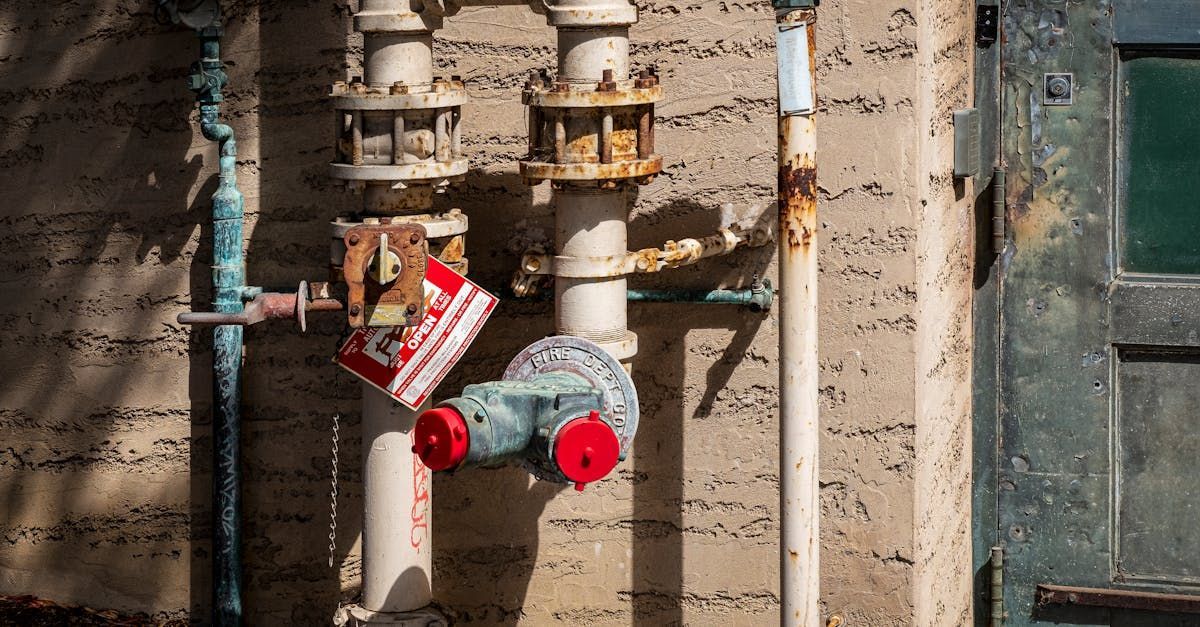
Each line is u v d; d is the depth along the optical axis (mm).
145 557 6406
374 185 5375
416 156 5324
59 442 6422
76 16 6168
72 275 6324
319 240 6070
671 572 6055
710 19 5719
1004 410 6414
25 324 6395
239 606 6238
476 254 5996
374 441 5684
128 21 6113
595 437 5008
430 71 5445
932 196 5785
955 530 6262
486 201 5969
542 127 5344
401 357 5516
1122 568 6344
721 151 5777
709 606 6043
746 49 5711
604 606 6129
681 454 5969
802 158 5176
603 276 5410
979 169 6238
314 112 5996
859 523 5805
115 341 6312
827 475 5820
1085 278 6246
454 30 5906
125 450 6359
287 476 6223
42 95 6246
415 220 5387
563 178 5227
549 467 5137
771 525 5938
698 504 5988
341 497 6191
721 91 5750
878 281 5668
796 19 5098
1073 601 6344
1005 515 6449
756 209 5777
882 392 5719
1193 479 6223
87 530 6441
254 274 6141
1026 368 6367
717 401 5910
